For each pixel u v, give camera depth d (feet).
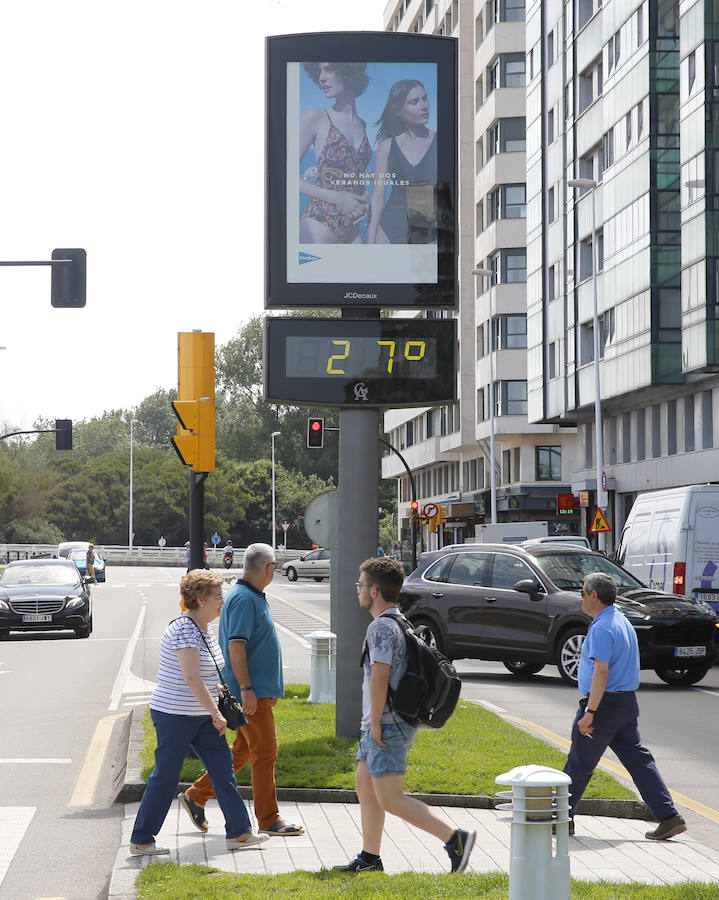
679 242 184.85
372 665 29.55
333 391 51.01
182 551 474.49
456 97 52.16
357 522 51.03
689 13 176.55
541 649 79.00
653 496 102.53
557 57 234.99
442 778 41.60
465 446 290.56
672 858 33.65
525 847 25.29
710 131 170.09
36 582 128.57
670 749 53.83
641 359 188.65
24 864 33.58
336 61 51.93
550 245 237.86
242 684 35.35
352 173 51.80
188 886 28.53
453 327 51.49
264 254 51.55
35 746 54.95
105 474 545.03
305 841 35.12
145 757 45.09
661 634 76.13
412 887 28.07
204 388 71.20
